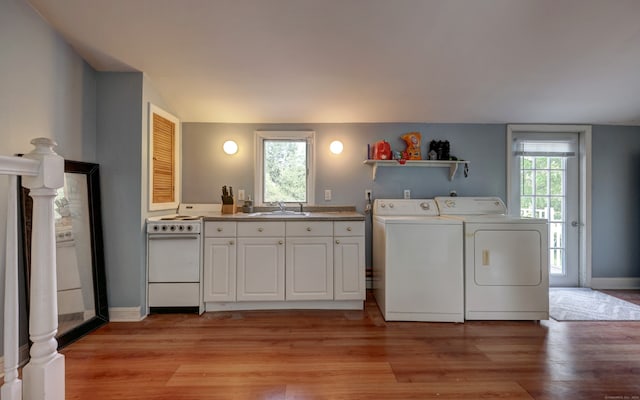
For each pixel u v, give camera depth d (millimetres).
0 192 1837
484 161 3584
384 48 2391
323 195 3520
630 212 3650
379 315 2812
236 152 3486
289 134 3498
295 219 2887
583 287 3629
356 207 3527
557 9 2016
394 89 2941
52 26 2189
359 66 2609
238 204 3480
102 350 2146
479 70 2658
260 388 1719
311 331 2465
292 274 2885
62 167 1230
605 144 3646
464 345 2227
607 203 3650
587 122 3590
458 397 1639
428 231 2660
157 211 2967
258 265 2873
